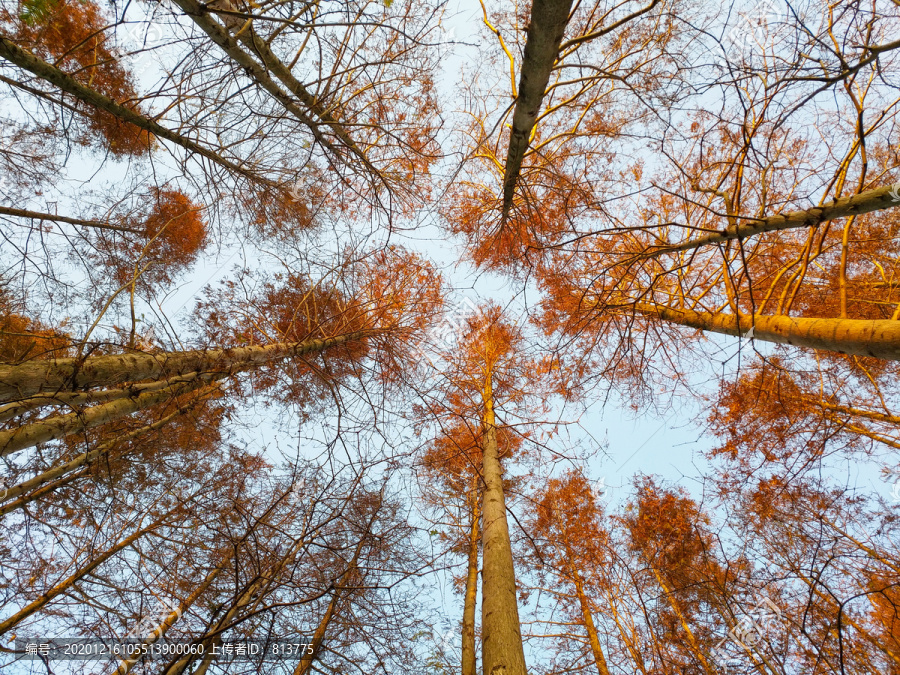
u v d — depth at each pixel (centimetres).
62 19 396
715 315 482
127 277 588
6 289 481
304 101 352
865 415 495
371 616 429
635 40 436
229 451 588
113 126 482
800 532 541
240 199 486
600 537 701
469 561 673
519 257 573
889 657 457
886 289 502
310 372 605
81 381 321
